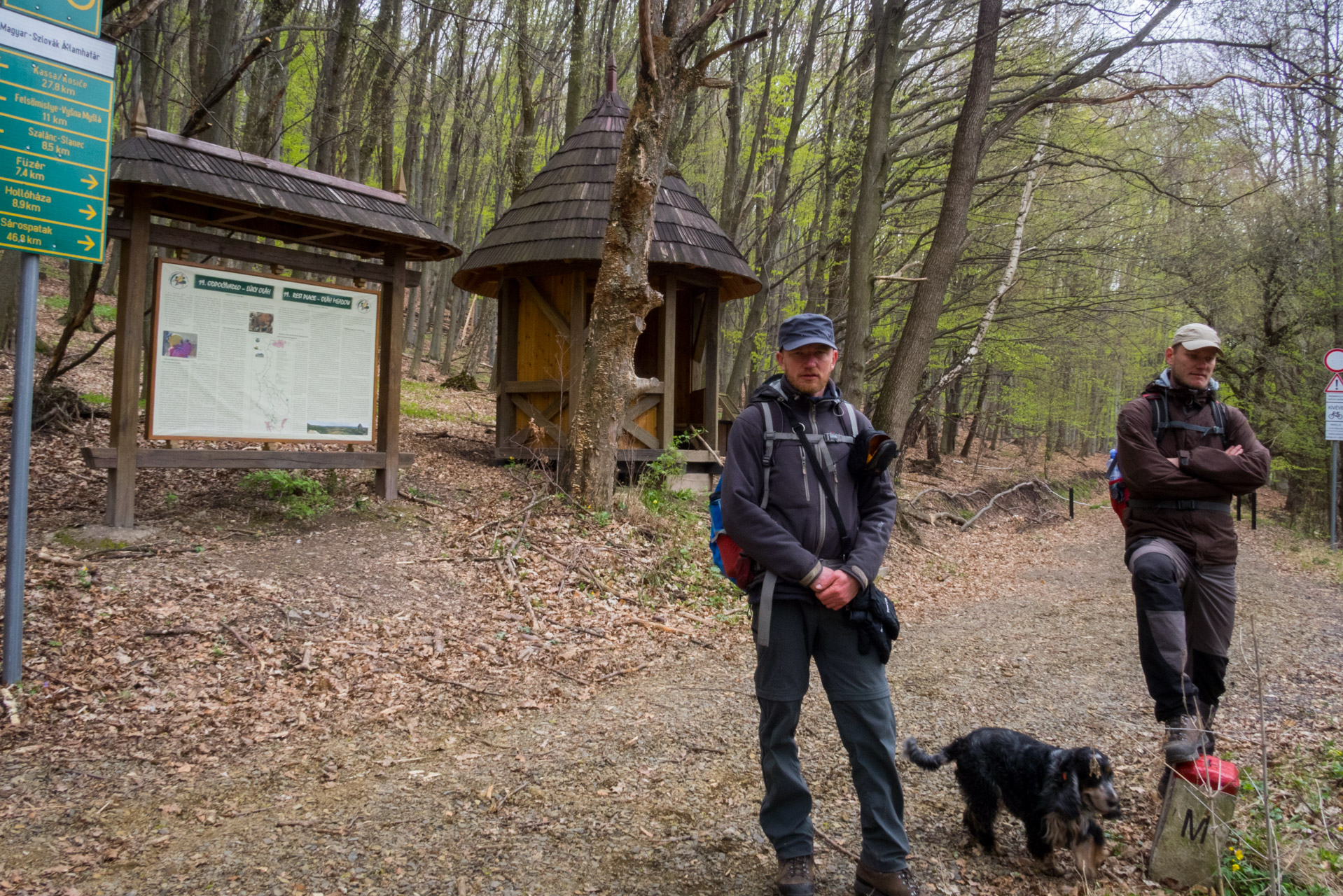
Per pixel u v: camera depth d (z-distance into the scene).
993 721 4.63
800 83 15.75
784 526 2.74
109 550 5.83
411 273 7.89
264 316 7.03
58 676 4.28
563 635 5.80
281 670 4.68
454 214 24.44
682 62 8.09
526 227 9.79
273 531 6.73
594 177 9.92
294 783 3.58
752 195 16.81
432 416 14.07
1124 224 16.58
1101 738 4.38
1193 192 15.79
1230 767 2.92
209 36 10.48
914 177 16.86
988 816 3.02
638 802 3.49
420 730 4.22
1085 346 21.34
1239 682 5.46
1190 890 2.80
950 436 29.33
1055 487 23.62
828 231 16.31
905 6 12.25
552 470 9.54
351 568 6.21
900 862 2.63
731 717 4.55
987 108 11.44
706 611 6.80
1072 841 2.78
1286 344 17.05
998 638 6.82
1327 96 12.81
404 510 7.66
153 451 6.40
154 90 15.35
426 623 5.58
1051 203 16.97
